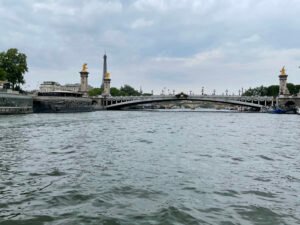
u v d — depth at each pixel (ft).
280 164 79.25
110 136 140.26
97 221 40.98
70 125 201.87
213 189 55.57
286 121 302.04
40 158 82.58
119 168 71.26
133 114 435.94
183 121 283.18
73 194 51.70
